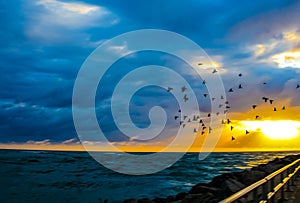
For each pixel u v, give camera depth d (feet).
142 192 89.56
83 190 91.61
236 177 71.41
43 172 144.15
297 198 36.22
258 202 22.02
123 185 104.88
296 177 55.21
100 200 75.05
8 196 79.71
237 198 13.79
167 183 111.34
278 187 30.01
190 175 145.59
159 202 58.85
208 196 49.34
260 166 104.99
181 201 48.21
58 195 81.71
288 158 137.18
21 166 182.50
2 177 119.14
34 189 91.61
